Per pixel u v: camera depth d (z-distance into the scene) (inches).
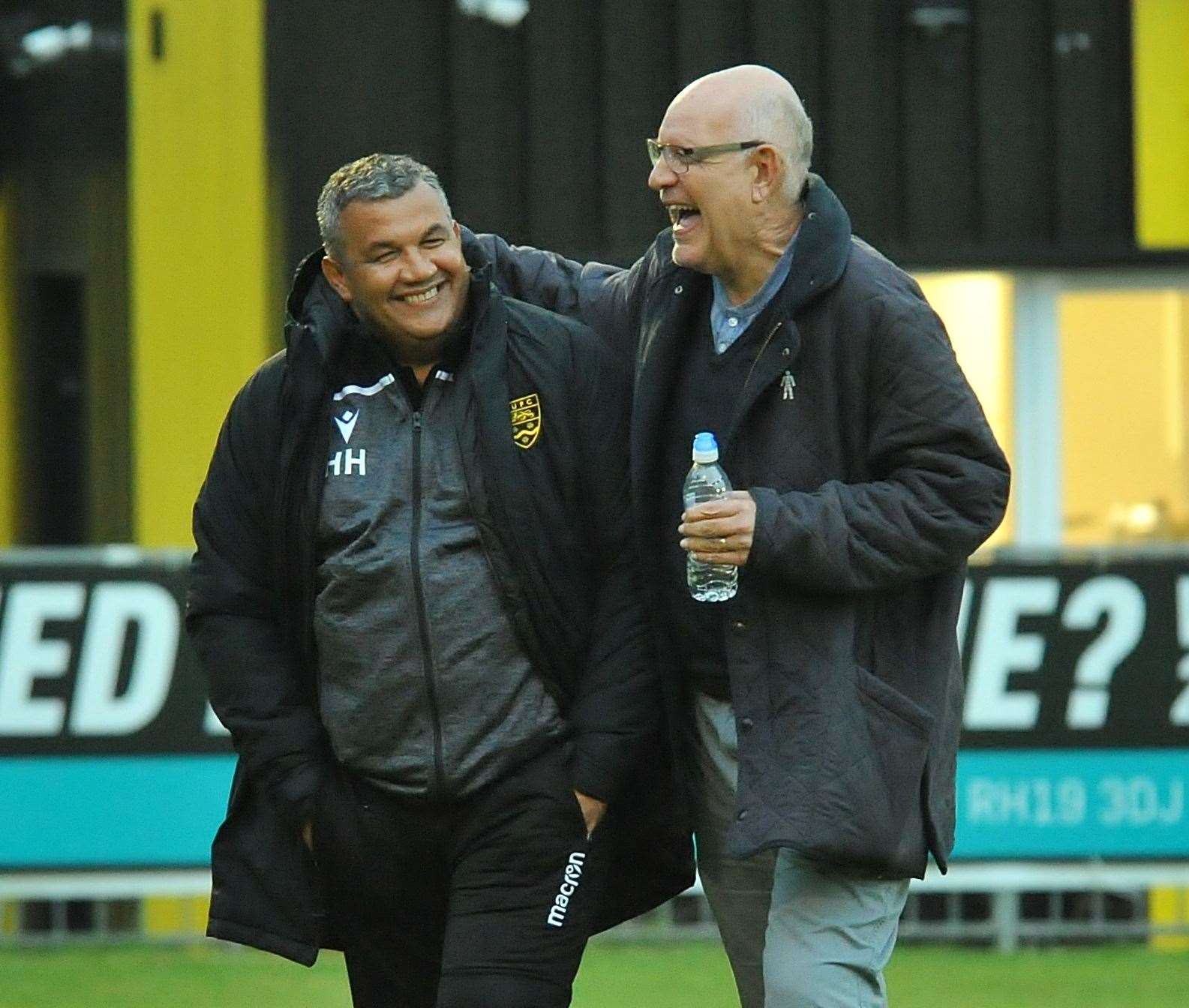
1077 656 1066.1
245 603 638.5
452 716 613.3
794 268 594.2
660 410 618.5
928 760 603.8
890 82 1232.2
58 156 1264.8
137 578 1069.8
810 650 596.7
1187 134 1232.8
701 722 640.4
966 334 1256.2
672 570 626.5
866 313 592.4
